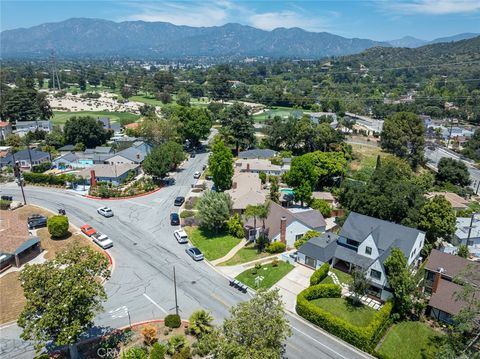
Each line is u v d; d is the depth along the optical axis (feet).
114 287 146.10
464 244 190.60
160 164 264.93
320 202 226.58
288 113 587.27
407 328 126.21
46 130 431.84
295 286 149.18
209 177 285.23
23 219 204.74
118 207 228.63
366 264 149.79
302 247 165.68
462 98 649.20
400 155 370.94
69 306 95.81
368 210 189.57
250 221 191.21
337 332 121.08
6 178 274.98
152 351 104.17
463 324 103.30
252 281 151.84
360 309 135.23
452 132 487.20
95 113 600.80
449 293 129.49
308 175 227.40
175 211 223.51
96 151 337.52
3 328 122.52
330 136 347.97
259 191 238.68
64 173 284.41
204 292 144.15
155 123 357.61
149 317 128.26
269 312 94.99
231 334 90.27
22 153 308.81
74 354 106.73
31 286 97.55
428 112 613.11
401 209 182.91
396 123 371.56
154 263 164.86
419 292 135.64
